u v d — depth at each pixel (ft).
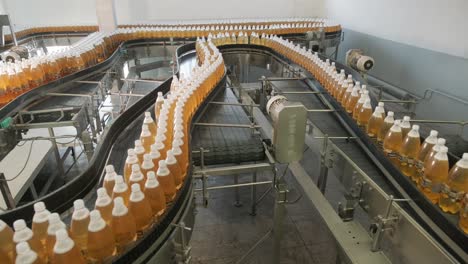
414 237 3.29
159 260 3.30
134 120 6.78
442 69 12.19
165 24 17.56
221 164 5.41
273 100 4.91
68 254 2.45
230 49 12.69
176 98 5.95
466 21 11.23
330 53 21.11
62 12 21.34
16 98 7.15
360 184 4.33
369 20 17.93
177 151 4.11
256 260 7.50
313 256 7.60
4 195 7.19
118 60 12.28
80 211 2.83
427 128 10.55
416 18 13.89
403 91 12.95
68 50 10.23
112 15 17.39
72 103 7.95
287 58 11.09
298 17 24.67
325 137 5.52
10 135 6.93
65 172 10.58
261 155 5.47
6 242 2.67
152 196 3.36
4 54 11.44
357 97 6.31
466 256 3.13
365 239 3.92
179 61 11.22
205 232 8.36
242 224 8.63
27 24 21.25
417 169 4.20
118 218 2.91
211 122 6.51
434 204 3.64
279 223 5.43
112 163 5.28
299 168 5.55
